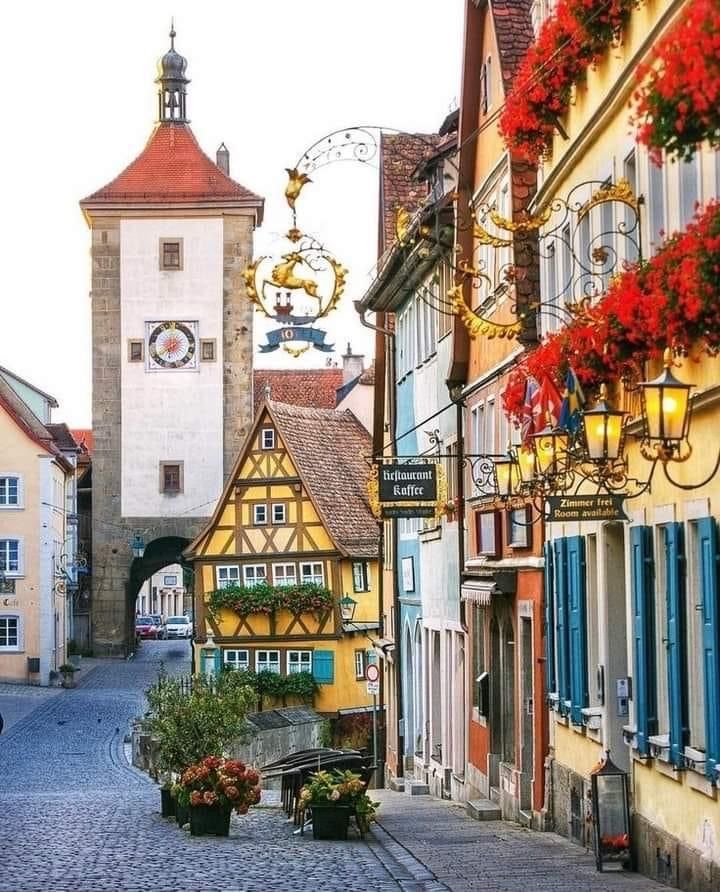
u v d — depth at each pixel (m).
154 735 26.38
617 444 14.54
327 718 58.50
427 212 30.34
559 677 21.95
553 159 21.61
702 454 14.49
